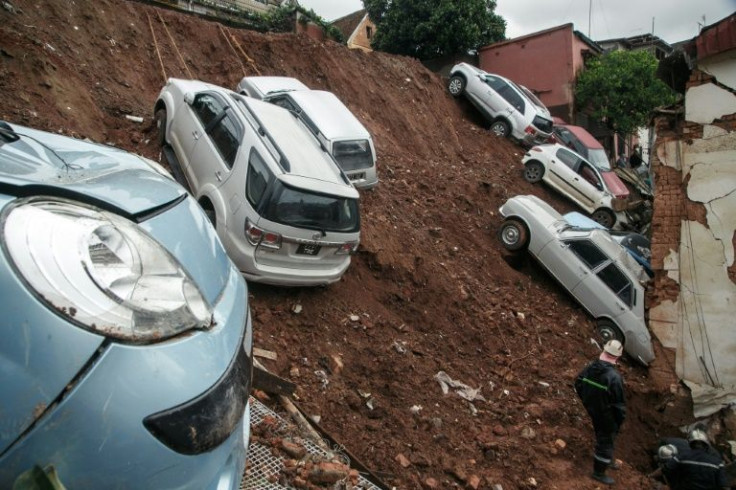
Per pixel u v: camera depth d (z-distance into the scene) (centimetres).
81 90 906
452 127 1875
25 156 227
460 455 624
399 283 907
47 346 164
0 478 155
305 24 2289
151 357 181
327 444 488
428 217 1209
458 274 1048
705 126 884
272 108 777
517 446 673
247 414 271
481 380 800
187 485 188
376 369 691
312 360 645
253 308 663
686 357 914
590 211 1638
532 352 923
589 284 1135
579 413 801
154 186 257
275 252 648
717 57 859
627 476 726
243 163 657
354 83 1714
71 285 176
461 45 2556
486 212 1392
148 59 1264
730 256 879
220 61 1439
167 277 205
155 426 176
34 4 1068
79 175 232
